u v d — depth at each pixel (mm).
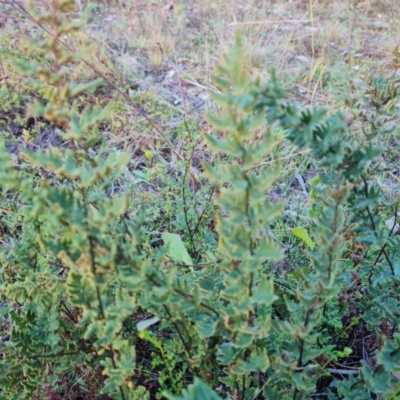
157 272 1012
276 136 2275
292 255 1771
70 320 1335
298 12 4051
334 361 1474
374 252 1506
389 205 1466
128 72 3074
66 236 936
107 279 1055
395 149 1395
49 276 1195
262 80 2883
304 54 3455
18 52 2568
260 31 3514
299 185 2311
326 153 989
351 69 1220
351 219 1248
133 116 2611
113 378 1054
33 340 1178
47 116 895
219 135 2371
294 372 1096
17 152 2492
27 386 1215
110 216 893
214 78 854
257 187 897
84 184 907
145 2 3754
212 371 1271
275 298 932
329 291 1051
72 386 1318
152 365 1402
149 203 2047
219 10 3852
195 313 1117
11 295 1193
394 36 3584
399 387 1122
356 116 1216
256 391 1177
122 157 926
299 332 1015
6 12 3252
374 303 1354
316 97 2850
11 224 1376
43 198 913
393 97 1231
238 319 1034
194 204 1839
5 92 2648
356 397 1152
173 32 3623
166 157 2443
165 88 3016
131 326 1296
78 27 897
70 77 2787
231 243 933
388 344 1105
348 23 3867
